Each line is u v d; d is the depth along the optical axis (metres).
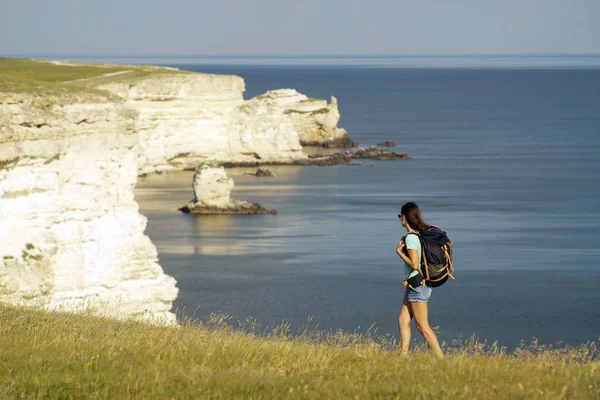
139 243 45.41
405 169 173.88
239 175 163.00
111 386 14.93
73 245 41.69
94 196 43.47
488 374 16.16
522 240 100.12
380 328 61.06
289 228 107.69
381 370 16.61
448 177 160.88
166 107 161.88
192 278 79.00
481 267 84.88
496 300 71.06
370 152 194.50
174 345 20.42
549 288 75.94
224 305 68.25
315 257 89.56
